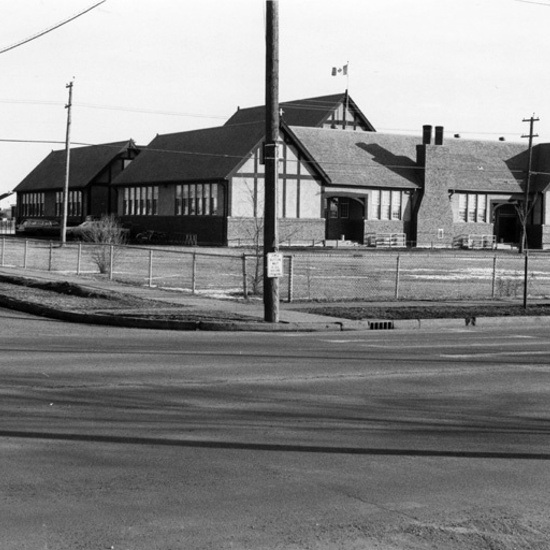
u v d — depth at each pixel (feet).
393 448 30.32
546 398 40.83
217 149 237.66
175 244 237.66
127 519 22.16
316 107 284.82
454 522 22.59
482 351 58.59
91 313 74.08
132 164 266.98
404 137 269.44
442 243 257.14
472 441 31.73
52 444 29.45
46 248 193.36
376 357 54.24
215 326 70.18
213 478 26.00
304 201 236.02
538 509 23.84
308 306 84.28
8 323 70.49
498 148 284.00
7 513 22.40
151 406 36.40
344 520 22.50
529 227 273.95
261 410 36.29
